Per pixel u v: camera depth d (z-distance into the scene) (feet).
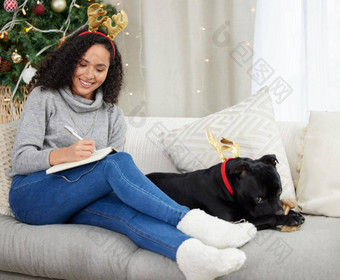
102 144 6.57
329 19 10.09
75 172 5.34
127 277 4.63
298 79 10.68
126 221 5.01
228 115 6.52
